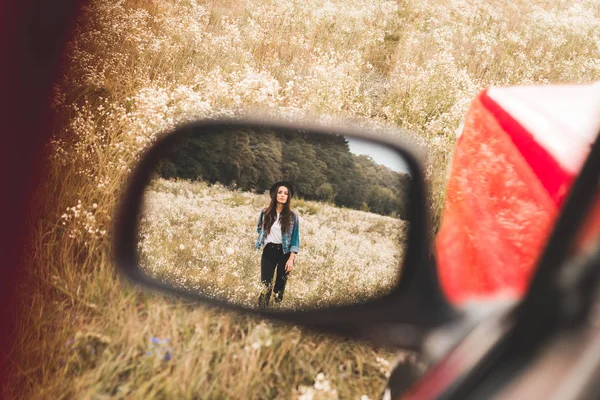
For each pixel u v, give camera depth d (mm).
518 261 1420
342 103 6586
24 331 2951
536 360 691
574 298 683
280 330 2861
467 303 1077
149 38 7750
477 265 1604
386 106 7070
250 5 10477
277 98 6312
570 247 701
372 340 1142
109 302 3088
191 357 2650
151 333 2844
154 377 2539
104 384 2600
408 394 1075
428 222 1531
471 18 11461
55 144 4727
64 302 3219
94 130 5270
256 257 2893
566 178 1465
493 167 2010
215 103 5867
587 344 647
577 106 1931
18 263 3439
